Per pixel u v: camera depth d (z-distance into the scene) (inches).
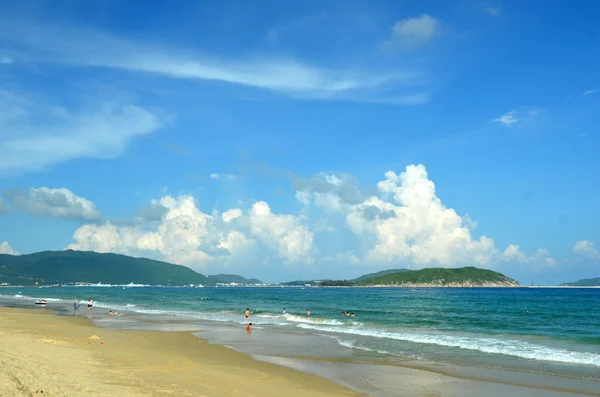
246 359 994.7
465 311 2864.2
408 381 788.6
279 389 685.9
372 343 1270.9
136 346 1098.1
